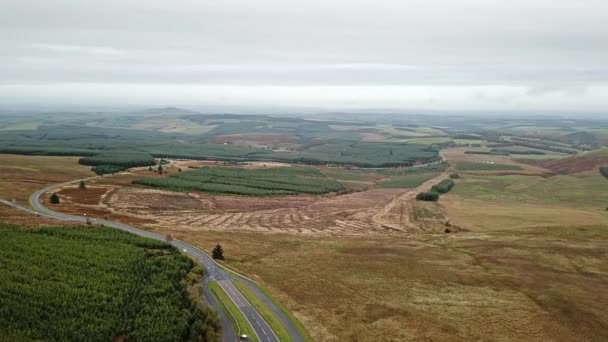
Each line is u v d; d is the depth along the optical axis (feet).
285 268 464.65
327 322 345.10
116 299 355.36
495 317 356.38
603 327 344.90
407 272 456.45
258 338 315.99
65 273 385.09
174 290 379.76
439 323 344.49
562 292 403.95
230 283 410.52
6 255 407.03
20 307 327.88
